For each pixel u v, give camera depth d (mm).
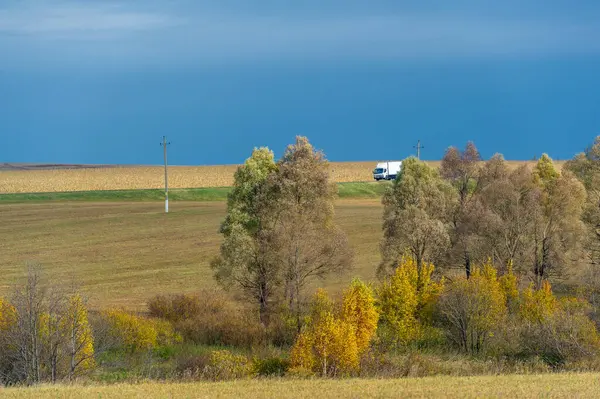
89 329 39438
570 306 52219
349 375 38438
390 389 29922
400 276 51469
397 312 50844
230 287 57469
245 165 59531
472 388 29938
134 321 48531
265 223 58406
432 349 48750
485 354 47062
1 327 38656
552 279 64188
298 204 57312
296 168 57156
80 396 28203
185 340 50688
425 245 60781
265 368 40562
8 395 28406
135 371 40812
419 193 63344
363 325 44312
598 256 65375
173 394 28953
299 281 55406
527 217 62125
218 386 31781
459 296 49188
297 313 51750
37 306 37469
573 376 35625
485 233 61688
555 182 64375
